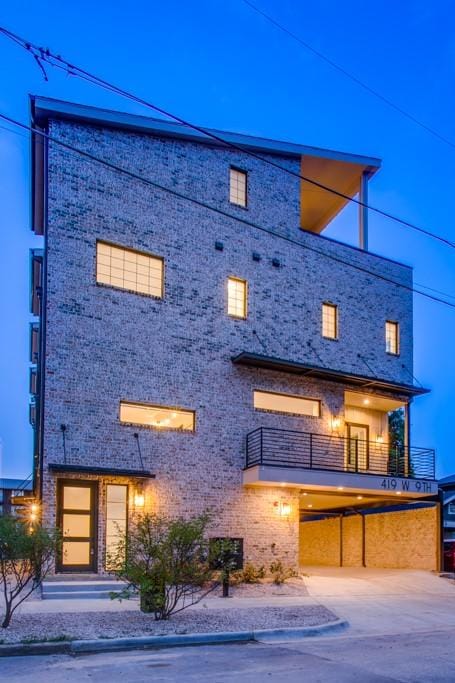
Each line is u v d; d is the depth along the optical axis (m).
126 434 17.53
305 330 21.67
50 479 16.14
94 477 16.80
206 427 18.92
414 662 8.83
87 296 17.61
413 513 22.95
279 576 17.88
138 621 11.13
